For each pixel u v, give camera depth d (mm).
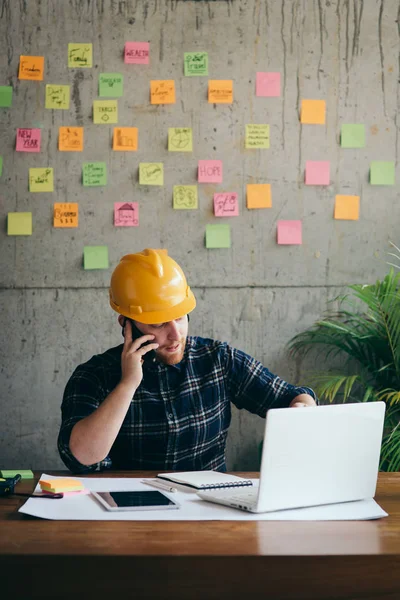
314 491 1539
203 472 1863
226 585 1196
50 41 3174
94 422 1805
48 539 1279
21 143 3164
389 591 1218
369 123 3229
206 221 3197
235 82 3197
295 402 2143
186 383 2156
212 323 3203
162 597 1192
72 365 3186
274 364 3215
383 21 3232
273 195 3207
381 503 1614
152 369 2143
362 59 3225
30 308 3176
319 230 3223
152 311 2057
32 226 3174
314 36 3215
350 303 3219
